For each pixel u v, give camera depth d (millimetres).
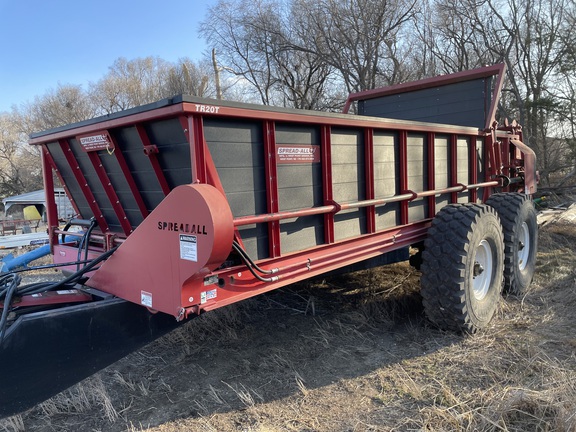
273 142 2838
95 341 2553
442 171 4531
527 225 5145
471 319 3865
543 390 2879
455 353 3627
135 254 2660
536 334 3871
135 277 2674
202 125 2447
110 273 2857
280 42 22453
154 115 2496
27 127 43188
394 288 5102
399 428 2695
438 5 22328
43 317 2367
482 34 22047
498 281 4320
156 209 2518
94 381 3369
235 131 2664
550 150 19594
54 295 2893
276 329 4246
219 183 2533
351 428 2729
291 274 3031
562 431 2496
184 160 2672
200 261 2311
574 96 19094
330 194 3250
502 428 2547
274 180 2863
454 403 2902
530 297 4875
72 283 3092
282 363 3592
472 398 2955
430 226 4145
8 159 43000
